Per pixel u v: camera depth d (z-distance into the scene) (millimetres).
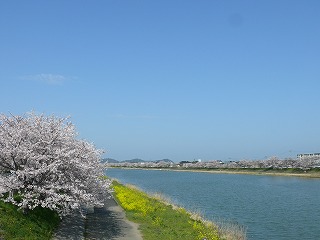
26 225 17703
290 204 45062
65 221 23250
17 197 20875
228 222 32000
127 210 29875
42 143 21500
